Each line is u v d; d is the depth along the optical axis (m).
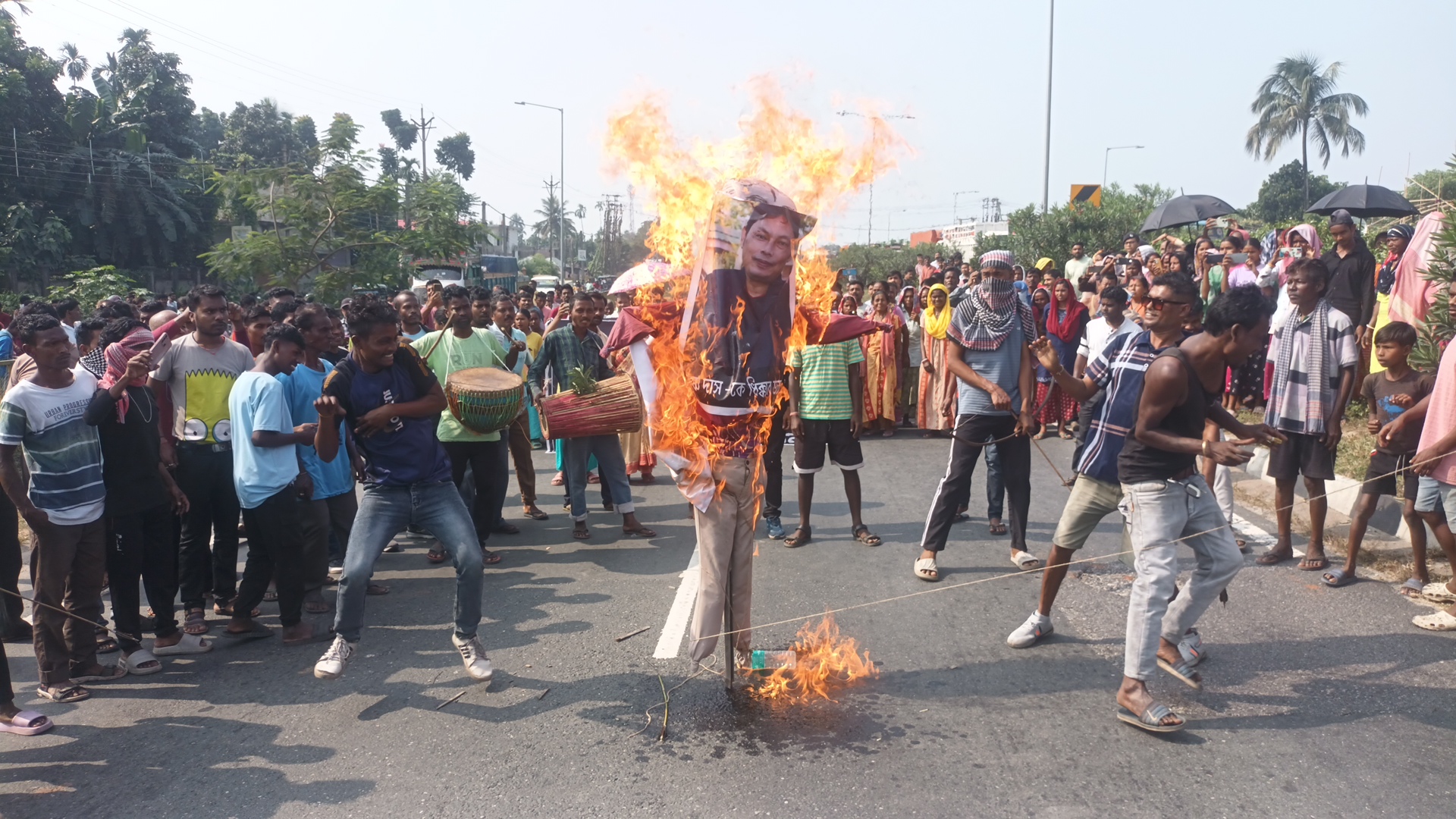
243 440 4.96
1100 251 16.11
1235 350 3.79
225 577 5.57
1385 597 5.12
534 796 3.47
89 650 4.68
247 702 4.39
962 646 4.73
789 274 4.00
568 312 8.27
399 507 4.45
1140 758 3.58
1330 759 3.52
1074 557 6.18
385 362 4.37
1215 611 5.01
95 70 41.47
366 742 3.94
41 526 4.38
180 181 38.06
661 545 6.83
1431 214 7.33
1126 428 4.26
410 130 66.94
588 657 4.75
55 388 4.43
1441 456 4.47
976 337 5.61
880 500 7.98
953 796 3.37
